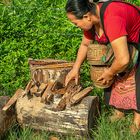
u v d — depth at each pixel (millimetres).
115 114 5074
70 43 6262
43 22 6695
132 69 4676
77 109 4699
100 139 4723
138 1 6945
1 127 4719
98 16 4422
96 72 4691
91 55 4652
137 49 4566
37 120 4824
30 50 6230
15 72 5980
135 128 4848
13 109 4879
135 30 4504
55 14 6797
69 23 6488
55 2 7254
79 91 4793
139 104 4730
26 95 4891
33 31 6543
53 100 4762
